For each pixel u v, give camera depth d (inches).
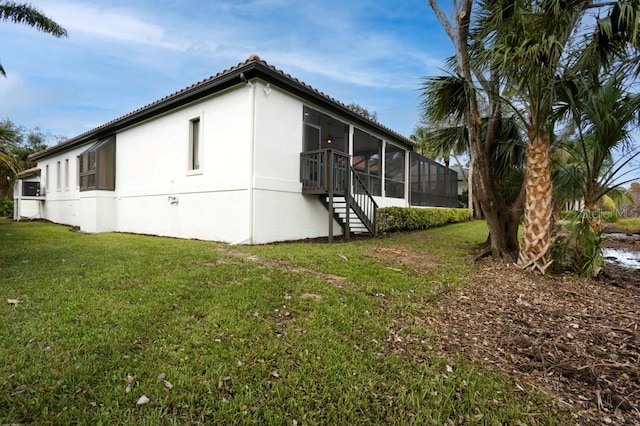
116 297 129.3
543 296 160.2
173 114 355.6
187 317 112.9
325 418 69.7
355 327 112.7
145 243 279.6
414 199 579.8
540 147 201.5
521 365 96.3
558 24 167.9
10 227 459.2
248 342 97.4
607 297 162.1
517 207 240.8
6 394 70.4
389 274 182.5
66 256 210.2
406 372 87.7
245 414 69.0
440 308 138.3
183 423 65.8
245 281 156.1
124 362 84.3
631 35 156.9
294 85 301.7
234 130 295.6
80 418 65.4
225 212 302.7
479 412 74.2
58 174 591.8
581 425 71.9
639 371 93.4
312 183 328.8
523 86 183.8
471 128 229.6
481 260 238.1
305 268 190.4
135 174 405.4
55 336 95.6
